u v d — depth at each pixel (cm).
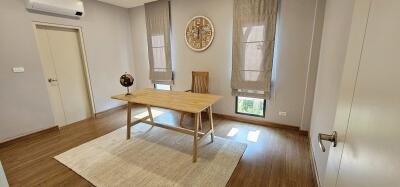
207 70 373
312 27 270
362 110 56
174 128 264
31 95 298
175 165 221
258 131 313
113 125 352
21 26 279
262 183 191
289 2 277
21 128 290
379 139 44
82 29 363
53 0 302
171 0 379
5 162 233
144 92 302
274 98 322
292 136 293
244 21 307
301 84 296
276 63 307
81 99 387
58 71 344
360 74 62
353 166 58
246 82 330
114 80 438
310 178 198
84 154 248
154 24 408
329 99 172
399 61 38
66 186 191
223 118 375
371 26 56
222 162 226
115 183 193
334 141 84
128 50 463
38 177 205
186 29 373
